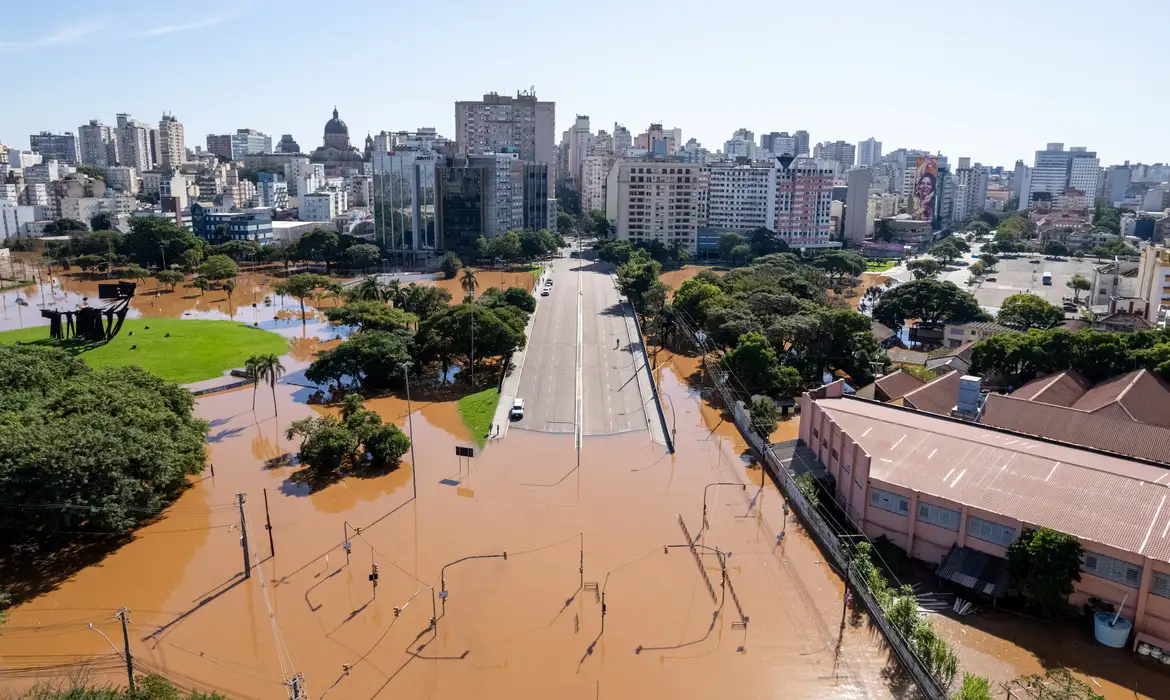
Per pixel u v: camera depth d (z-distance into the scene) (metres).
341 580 81.38
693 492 103.88
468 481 106.31
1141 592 68.44
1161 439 96.25
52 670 67.06
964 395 111.56
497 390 146.25
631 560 85.75
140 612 75.62
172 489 99.00
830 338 154.50
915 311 193.38
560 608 76.56
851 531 89.62
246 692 64.44
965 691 58.12
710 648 70.56
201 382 150.12
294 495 101.56
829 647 70.88
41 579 81.12
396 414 133.62
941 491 81.56
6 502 79.06
